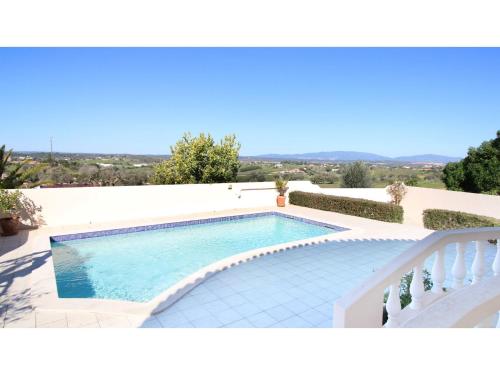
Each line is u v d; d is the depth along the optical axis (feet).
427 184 61.11
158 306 16.92
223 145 59.57
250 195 54.44
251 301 18.16
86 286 24.99
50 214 38.68
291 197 57.36
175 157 58.39
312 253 27.63
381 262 25.41
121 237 38.22
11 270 23.02
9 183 37.83
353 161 67.92
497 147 57.31
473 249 23.45
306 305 17.75
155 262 30.53
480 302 6.75
